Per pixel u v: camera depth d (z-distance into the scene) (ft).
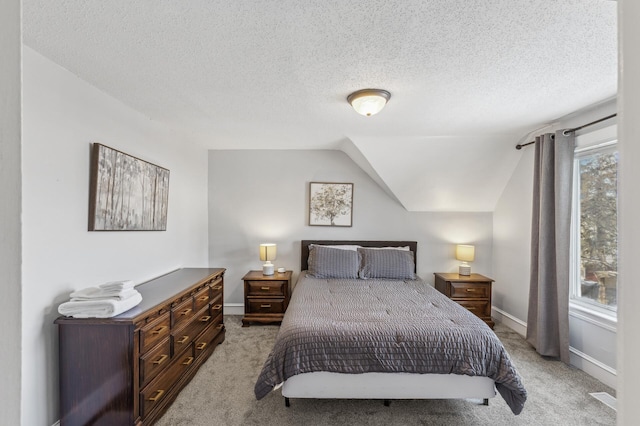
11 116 1.11
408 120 9.61
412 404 7.21
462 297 12.17
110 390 5.70
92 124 6.97
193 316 8.40
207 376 8.39
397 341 6.54
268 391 6.49
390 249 12.82
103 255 7.23
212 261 13.73
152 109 8.59
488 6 4.37
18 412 1.13
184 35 5.13
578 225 9.29
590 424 6.54
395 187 13.03
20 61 1.12
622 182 1.15
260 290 12.30
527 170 11.31
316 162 13.76
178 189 11.05
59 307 5.70
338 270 12.06
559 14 4.53
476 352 6.47
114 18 4.67
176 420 6.61
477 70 6.30
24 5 4.38
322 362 6.45
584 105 8.25
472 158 11.99
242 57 5.85
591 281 8.87
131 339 5.73
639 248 1.09
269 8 4.45
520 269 11.68
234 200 13.78
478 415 6.83
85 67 6.17
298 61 5.99
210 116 9.25
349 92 7.48
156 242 9.55
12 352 1.12
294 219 13.82
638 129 1.08
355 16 4.63
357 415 6.81
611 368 7.94
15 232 1.13
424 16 4.62
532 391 7.69
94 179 6.84
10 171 1.11
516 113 8.91
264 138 11.92
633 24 1.10
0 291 1.10
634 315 1.11
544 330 9.47
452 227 13.75
